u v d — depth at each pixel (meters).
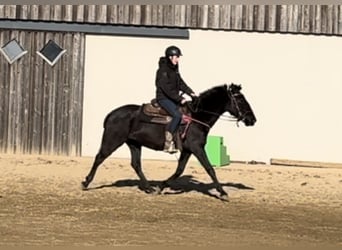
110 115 12.58
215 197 12.60
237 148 18.02
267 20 18.02
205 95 12.05
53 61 18.22
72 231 9.50
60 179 14.27
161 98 12.07
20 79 18.25
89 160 17.41
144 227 9.91
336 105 17.98
